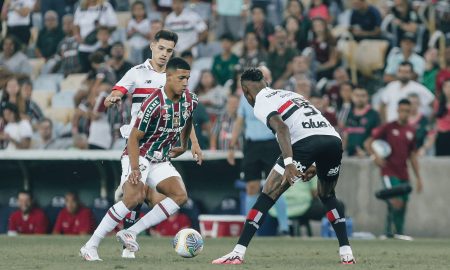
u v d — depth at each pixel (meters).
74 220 58.12
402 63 60.09
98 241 29.39
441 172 55.16
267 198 28.03
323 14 68.31
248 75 27.97
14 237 50.44
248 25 65.56
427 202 55.44
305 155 27.67
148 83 30.83
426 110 60.00
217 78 64.62
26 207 58.44
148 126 28.81
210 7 73.94
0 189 62.19
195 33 68.75
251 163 49.41
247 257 32.78
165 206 29.61
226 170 58.78
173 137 29.58
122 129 30.78
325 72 64.44
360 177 56.28
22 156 58.38
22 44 74.00
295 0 66.88
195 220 57.66
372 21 66.50
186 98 29.36
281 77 61.25
